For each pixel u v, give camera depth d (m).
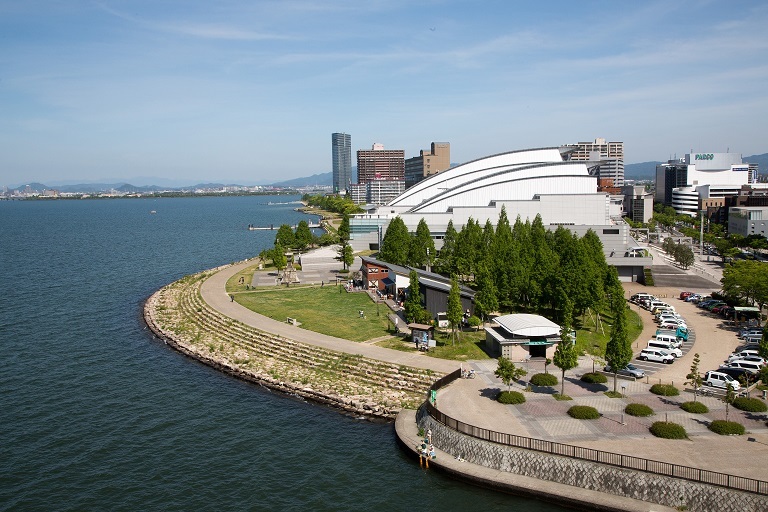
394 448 57.44
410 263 141.50
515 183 181.62
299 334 90.06
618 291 90.94
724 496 41.72
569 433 52.19
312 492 49.72
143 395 72.06
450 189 198.38
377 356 77.56
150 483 51.38
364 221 199.62
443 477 51.59
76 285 147.38
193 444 58.75
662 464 44.75
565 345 61.19
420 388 68.81
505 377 59.97
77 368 82.25
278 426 62.78
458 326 90.38
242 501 48.47
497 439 51.22
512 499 47.75
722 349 82.31
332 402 68.56
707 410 56.44
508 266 98.62
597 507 44.50
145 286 148.25
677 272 154.12
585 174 188.12
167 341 96.44
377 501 48.22
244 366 80.56
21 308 119.75
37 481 51.75
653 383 66.31
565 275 90.12
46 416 65.62
